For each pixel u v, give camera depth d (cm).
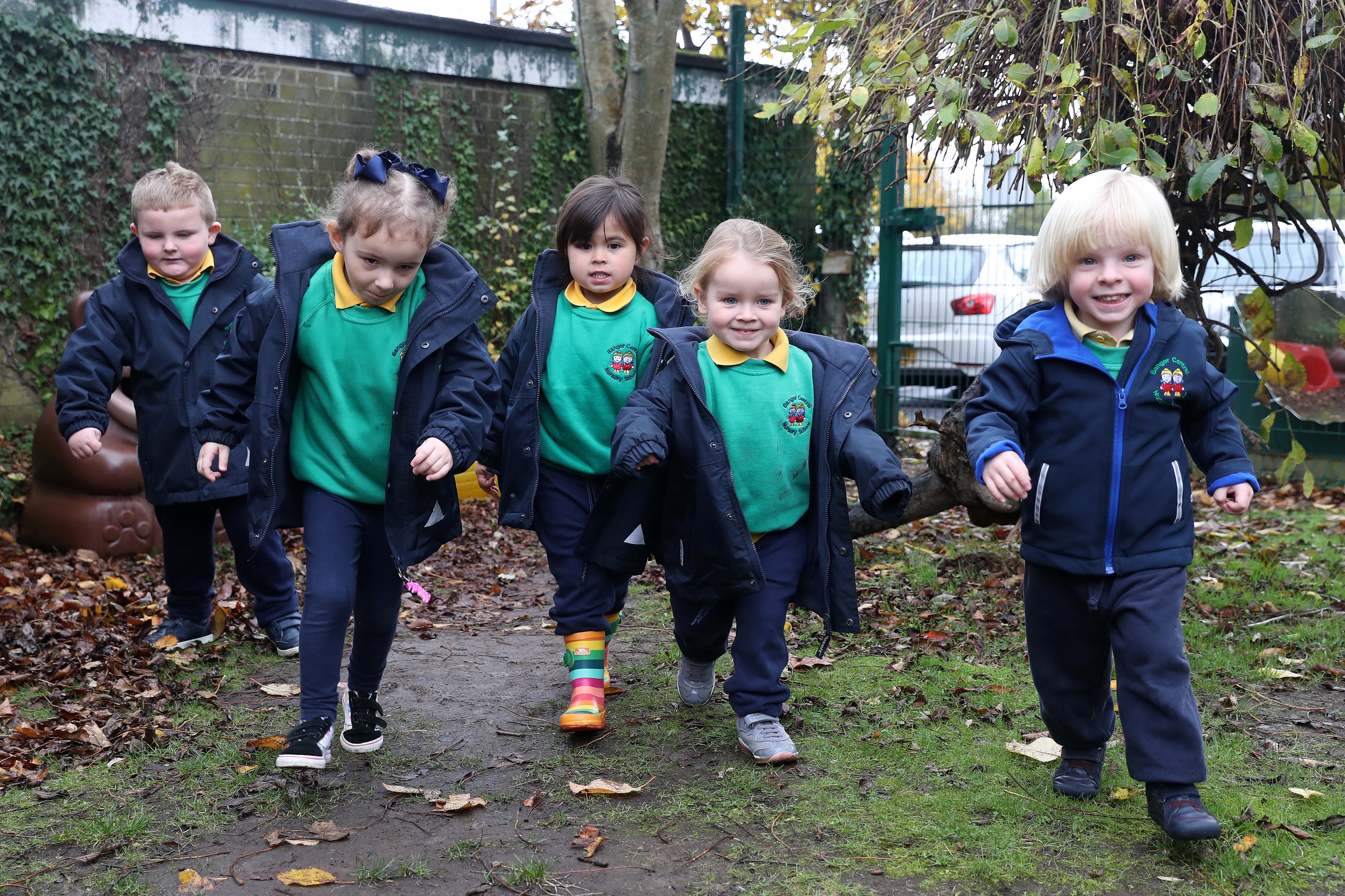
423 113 897
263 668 403
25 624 443
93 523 596
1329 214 438
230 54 810
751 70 876
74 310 644
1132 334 248
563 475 342
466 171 920
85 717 338
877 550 581
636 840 251
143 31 768
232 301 416
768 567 301
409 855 244
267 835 254
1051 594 256
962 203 855
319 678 286
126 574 571
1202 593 470
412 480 291
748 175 1011
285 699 365
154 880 233
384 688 377
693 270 301
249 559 363
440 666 406
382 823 262
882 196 878
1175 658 236
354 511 296
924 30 403
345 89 862
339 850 247
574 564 333
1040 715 333
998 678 371
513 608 509
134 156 776
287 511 297
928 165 679
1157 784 238
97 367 406
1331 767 287
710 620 317
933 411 889
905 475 277
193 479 405
